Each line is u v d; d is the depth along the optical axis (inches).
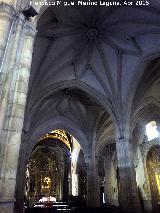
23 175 647.8
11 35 244.2
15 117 220.7
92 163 922.1
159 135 914.1
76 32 610.9
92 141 956.6
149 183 945.5
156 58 622.2
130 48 620.4
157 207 860.0
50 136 1418.6
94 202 852.6
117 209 633.6
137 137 1063.6
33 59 618.5
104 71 694.5
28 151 843.4
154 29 530.6
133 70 646.5
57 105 929.5
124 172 607.2
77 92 870.4
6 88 220.1
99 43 644.7
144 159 988.6
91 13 561.0
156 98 757.9
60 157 1620.3
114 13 549.6
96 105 911.7
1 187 189.9
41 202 1249.4
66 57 668.7
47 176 1599.4
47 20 545.6
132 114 705.0
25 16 268.1
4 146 205.0
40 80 660.1
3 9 241.4
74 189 1290.6
